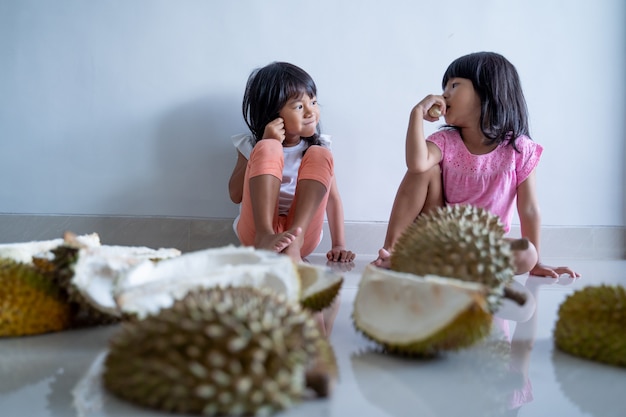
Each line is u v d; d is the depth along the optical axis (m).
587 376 0.51
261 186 1.30
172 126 1.71
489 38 1.81
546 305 0.89
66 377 0.46
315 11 1.74
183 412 0.38
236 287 0.49
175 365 0.35
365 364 0.53
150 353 0.37
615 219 1.90
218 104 1.72
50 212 1.68
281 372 0.36
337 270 1.32
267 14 1.72
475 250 0.58
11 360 0.51
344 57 1.76
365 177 1.79
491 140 1.44
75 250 0.58
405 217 1.43
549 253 1.85
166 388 0.36
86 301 0.58
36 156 1.67
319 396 0.43
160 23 1.69
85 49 1.67
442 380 0.49
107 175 1.70
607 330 0.55
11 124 1.66
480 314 0.48
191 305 0.39
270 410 0.38
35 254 0.70
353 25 1.76
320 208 1.42
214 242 1.73
